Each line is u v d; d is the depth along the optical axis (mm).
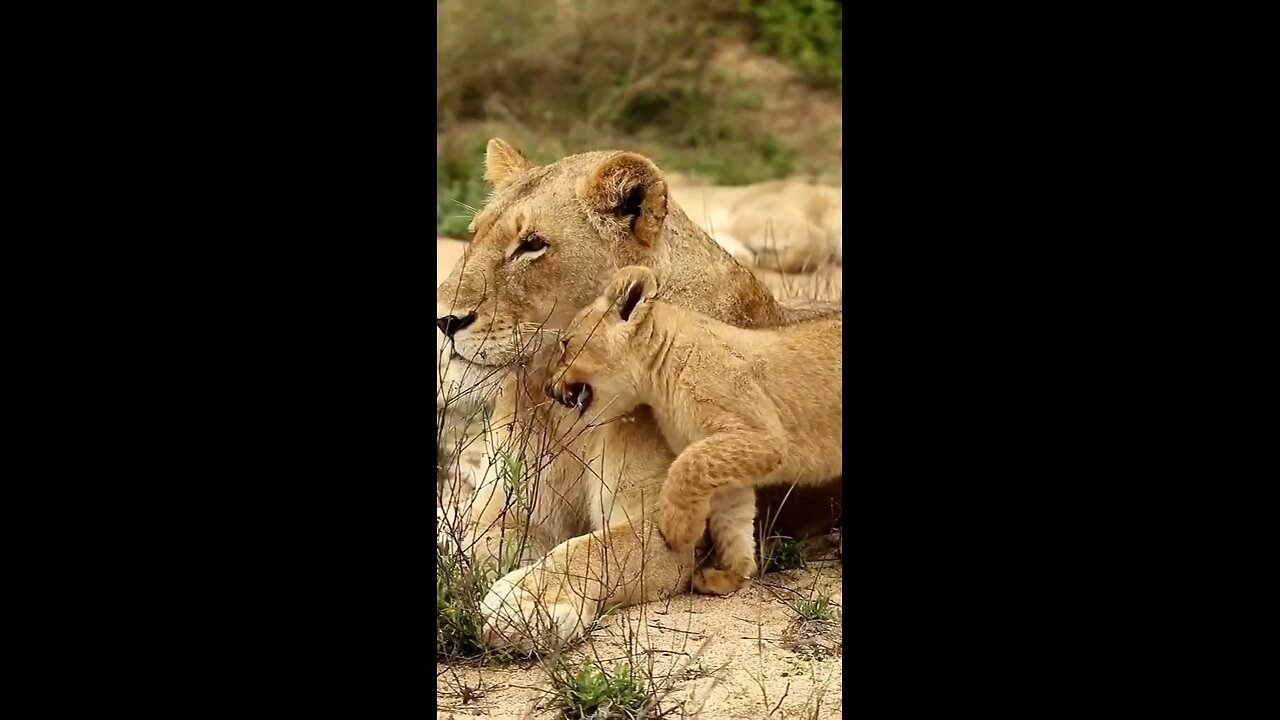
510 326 9055
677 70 22172
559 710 7531
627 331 8914
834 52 23156
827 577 9383
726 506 9094
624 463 9172
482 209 9641
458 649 8172
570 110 21625
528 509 8844
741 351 9078
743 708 7543
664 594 8914
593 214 9219
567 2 22828
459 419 10797
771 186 18078
